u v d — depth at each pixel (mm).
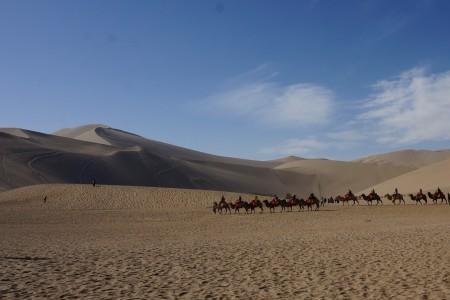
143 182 141375
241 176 175000
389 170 183125
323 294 11789
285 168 197125
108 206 62656
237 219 42812
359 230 28000
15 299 11695
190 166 165500
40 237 28688
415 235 23172
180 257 18312
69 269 15859
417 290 11906
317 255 17969
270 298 11531
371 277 13617
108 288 12875
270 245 21516
